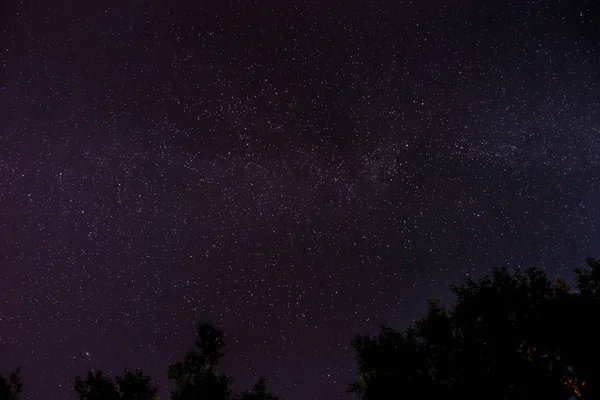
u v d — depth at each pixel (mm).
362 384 6668
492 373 6461
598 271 6680
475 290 6848
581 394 6449
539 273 6859
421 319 6945
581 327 6355
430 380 6496
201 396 6527
